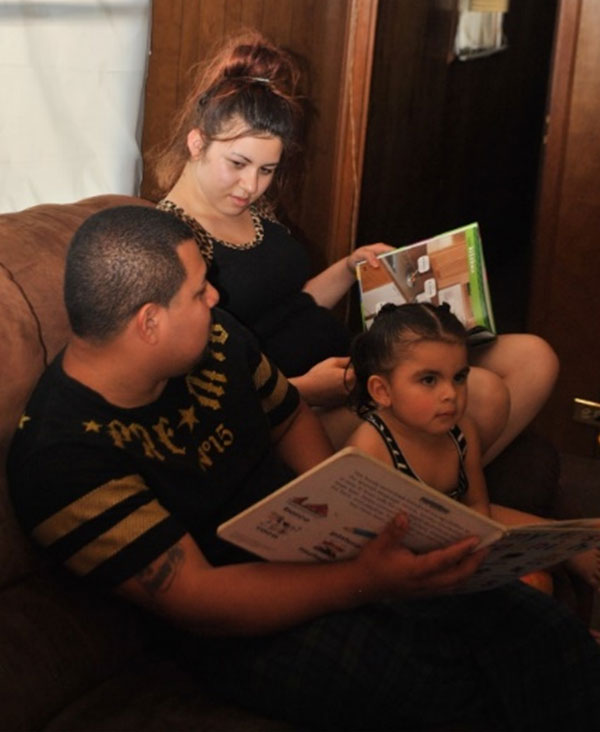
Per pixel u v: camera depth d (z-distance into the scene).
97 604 1.62
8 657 1.46
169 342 1.55
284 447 1.95
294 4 3.34
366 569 1.52
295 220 3.52
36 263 1.76
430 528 1.51
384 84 3.74
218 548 1.69
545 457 2.33
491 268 5.45
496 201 5.54
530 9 5.63
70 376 1.56
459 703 1.61
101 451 1.52
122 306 1.51
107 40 2.55
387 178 3.97
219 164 2.24
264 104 2.22
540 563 1.62
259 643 1.58
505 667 1.64
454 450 2.00
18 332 1.64
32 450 1.52
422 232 4.61
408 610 1.66
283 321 2.43
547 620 1.66
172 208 2.28
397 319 1.93
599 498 3.35
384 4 3.61
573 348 3.58
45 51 2.44
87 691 1.56
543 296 3.57
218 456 1.69
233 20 3.11
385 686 1.54
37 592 1.57
